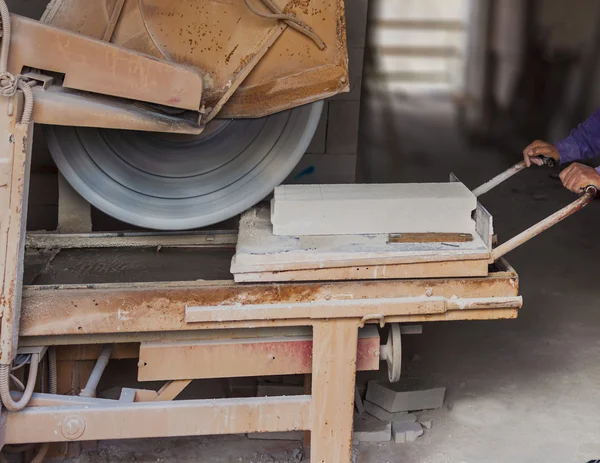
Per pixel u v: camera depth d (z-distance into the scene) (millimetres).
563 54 8633
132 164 2873
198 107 2453
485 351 3684
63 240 2881
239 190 2885
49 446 2861
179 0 2504
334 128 4363
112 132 2828
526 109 7879
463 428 3119
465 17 10008
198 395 3252
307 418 2521
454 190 2633
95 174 2836
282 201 2521
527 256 4688
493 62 9070
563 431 3117
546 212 5359
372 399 3230
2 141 2223
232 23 2516
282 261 2400
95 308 2387
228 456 2936
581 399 3328
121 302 2389
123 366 3486
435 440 3047
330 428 2537
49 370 2627
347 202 2525
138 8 2521
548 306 4109
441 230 2557
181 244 2912
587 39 8500
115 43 2535
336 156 4414
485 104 8031
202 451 2957
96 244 2889
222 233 2959
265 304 2418
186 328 2426
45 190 4086
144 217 2844
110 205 2832
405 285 2451
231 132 2881
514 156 6621
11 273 2279
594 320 3982
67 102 2309
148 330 2422
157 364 2492
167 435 2465
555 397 3338
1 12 2191
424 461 2928
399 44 9734
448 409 3240
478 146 6855
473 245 2484
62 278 2607
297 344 2529
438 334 3828
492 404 3275
